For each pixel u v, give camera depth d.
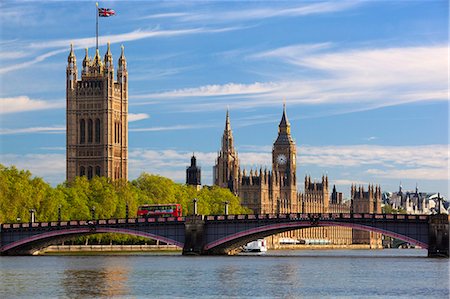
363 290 176.38
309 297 165.75
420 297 166.88
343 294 170.38
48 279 194.50
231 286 181.88
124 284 184.88
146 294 168.75
